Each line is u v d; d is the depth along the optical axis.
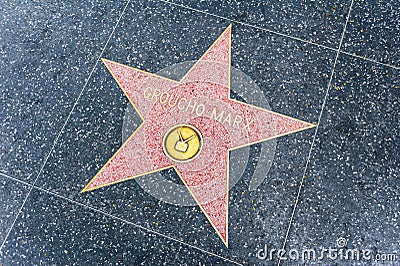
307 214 2.06
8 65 2.26
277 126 2.12
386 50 2.18
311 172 2.09
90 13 2.29
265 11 2.24
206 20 2.25
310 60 2.18
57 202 2.13
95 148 2.16
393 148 2.09
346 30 2.21
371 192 2.06
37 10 2.30
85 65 2.24
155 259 2.07
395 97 2.14
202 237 2.07
